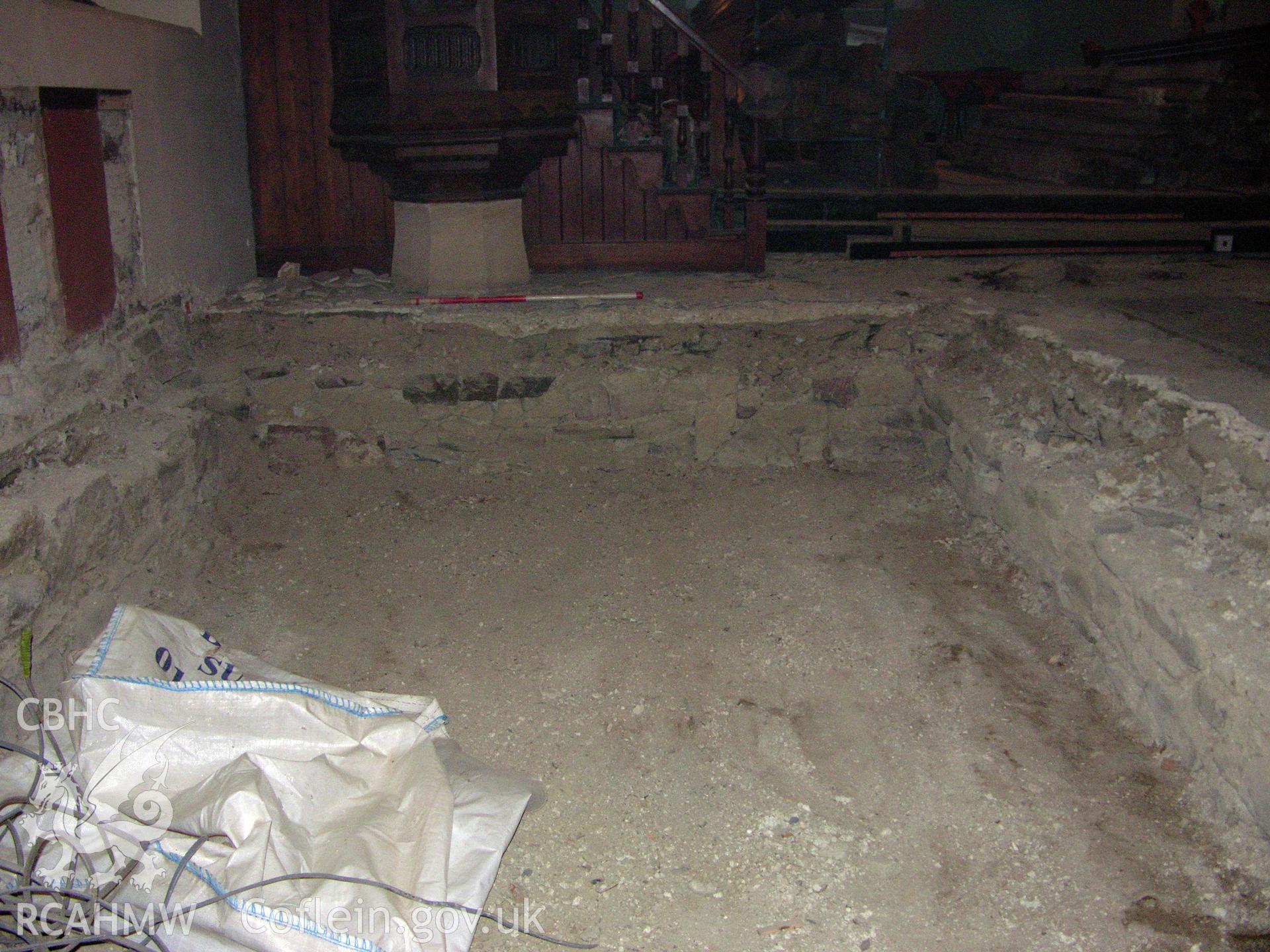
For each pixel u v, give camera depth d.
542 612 4.03
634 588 4.20
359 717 2.73
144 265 4.39
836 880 2.70
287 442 5.04
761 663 3.66
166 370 4.58
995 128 9.09
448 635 3.87
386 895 2.30
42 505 3.17
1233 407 3.53
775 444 5.23
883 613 3.94
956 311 5.11
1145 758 3.07
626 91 5.93
